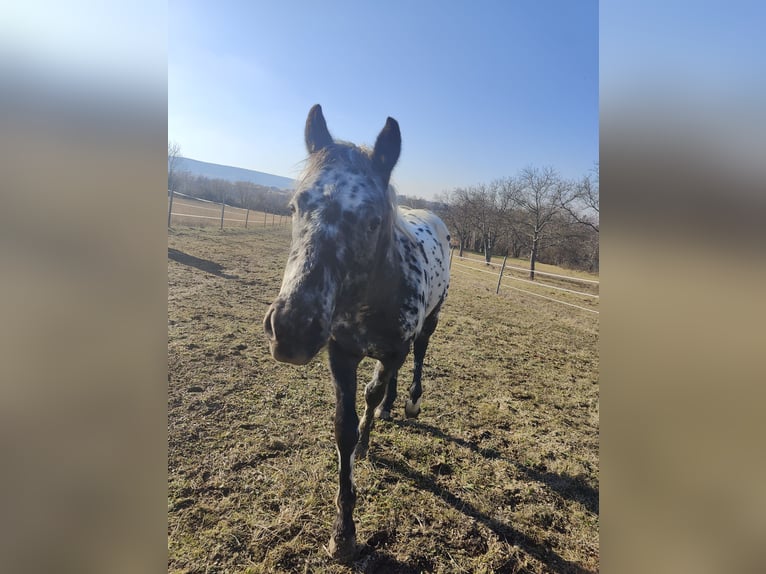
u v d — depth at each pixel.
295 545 1.95
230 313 5.46
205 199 20.58
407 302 2.10
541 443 2.98
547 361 5.03
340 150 1.73
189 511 2.09
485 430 3.10
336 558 1.89
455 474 2.54
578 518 2.29
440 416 3.25
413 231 2.77
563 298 10.45
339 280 1.51
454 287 10.30
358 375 3.91
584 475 2.64
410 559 1.94
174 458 2.45
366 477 2.42
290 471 2.43
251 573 1.81
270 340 1.44
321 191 1.57
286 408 3.13
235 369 3.75
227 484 2.29
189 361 3.85
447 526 2.13
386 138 1.84
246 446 2.63
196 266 8.38
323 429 2.89
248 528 2.03
